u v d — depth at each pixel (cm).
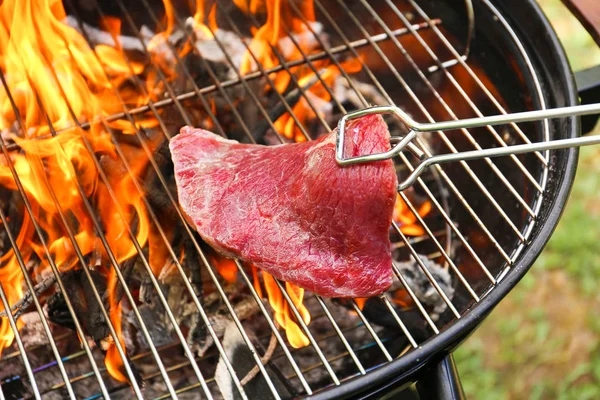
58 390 106
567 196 96
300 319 95
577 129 99
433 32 117
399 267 111
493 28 111
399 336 110
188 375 108
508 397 134
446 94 119
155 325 106
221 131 108
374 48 114
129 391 107
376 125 94
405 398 110
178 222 105
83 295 103
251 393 102
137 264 105
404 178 120
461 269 115
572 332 140
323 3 121
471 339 139
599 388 135
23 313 106
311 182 95
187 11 123
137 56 121
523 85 108
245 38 125
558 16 192
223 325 106
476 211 115
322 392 87
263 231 96
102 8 121
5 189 110
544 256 150
